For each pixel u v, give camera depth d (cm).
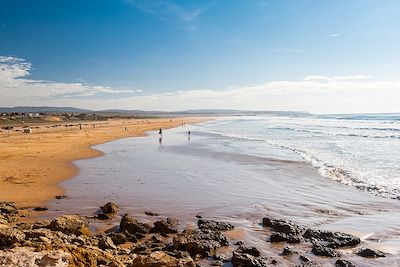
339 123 12162
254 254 1060
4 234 922
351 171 2509
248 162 2992
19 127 7975
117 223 1366
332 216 1462
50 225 1172
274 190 1933
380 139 5228
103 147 4256
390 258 1031
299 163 2911
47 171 2466
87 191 1889
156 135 6569
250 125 11650
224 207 1598
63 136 5678
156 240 1162
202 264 992
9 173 2339
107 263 847
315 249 1078
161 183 2111
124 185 2048
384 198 1745
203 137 6100
